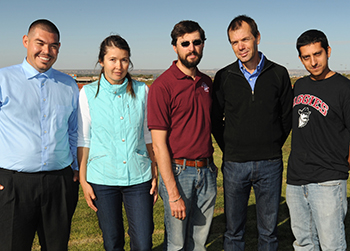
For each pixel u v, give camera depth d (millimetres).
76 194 2436
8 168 2094
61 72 2396
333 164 2326
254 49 2465
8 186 2092
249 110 2490
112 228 2314
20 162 2104
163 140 2320
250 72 2529
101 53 2270
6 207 2100
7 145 2104
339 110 2293
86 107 2357
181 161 2391
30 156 2125
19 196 2123
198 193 2467
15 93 2113
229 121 2584
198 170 2412
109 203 2320
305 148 2420
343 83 2293
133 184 2334
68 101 2338
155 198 2510
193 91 2346
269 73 2494
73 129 2484
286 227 3705
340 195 2328
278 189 2596
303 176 2432
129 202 2371
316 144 2363
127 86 2365
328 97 2320
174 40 2334
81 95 2365
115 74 2260
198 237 2574
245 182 2592
